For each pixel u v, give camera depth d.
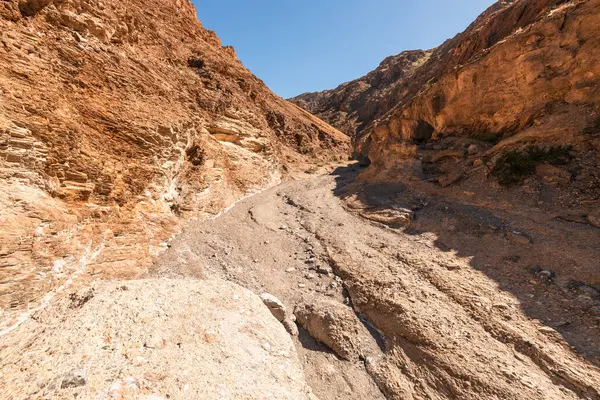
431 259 8.71
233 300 6.48
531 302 5.94
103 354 3.71
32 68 8.60
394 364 5.62
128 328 4.37
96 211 9.30
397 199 15.07
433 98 20.11
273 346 5.53
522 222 9.14
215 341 4.64
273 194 21.89
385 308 7.00
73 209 8.52
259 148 25.94
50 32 10.18
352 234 12.30
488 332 5.51
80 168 9.13
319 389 5.29
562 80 11.91
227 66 29.81
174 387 3.34
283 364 5.14
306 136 44.28
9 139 7.11
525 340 5.04
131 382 3.25
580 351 4.61
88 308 4.81
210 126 21.20
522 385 4.30
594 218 8.07
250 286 9.04
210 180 17.59
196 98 20.97
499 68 14.84
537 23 13.20
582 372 4.27
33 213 6.91
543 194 10.00
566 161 10.27
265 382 4.18
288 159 36.00
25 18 9.34
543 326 5.25
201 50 27.83
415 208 13.23
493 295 6.42
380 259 9.61
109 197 10.14
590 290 5.75
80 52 10.98
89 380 3.17
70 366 3.41
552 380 4.32
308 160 39.09
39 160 7.79
